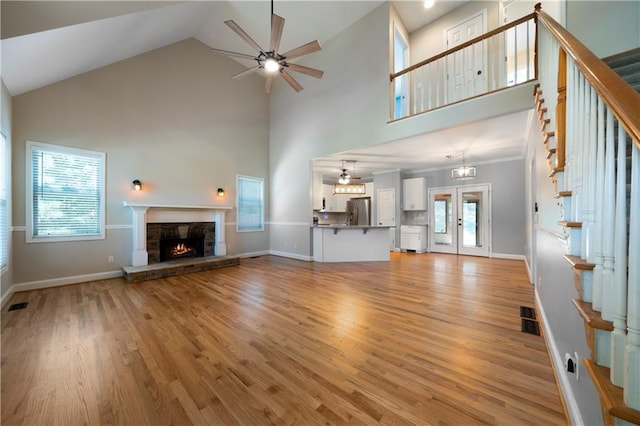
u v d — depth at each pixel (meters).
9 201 3.46
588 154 1.17
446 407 1.49
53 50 3.16
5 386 1.69
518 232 6.12
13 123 3.65
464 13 5.24
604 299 0.96
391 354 2.06
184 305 3.19
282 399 1.57
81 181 4.28
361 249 6.16
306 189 6.30
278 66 3.54
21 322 2.70
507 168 6.28
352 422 1.39
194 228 5.62
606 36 3.16
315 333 2.42
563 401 1.50
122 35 3.89
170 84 5.32
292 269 5.25
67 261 4.14
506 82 4.78
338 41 5.49
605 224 0.97
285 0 4.62
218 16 5.02
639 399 0.76
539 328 2.50
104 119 4.49
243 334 2.41
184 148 5.52
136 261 4.66
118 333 2.45
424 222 7.68
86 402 1.55
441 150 5.45
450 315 2.82
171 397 1.59
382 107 4.79
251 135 6.80
